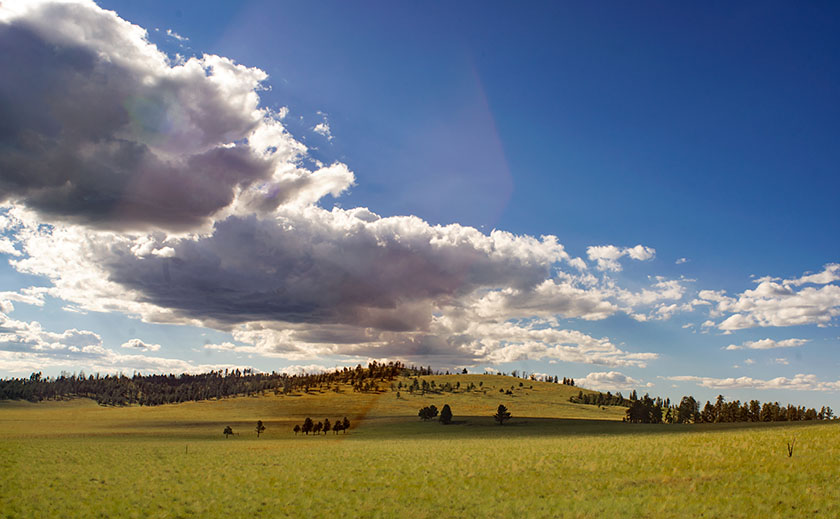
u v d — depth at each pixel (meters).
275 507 31.94
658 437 72.50
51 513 31.11
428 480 39.00
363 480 40.00
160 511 31.44
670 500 27.94
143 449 74.44
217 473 45.94
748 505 26.12
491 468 43.34
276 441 101.06
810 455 37.69
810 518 23.84
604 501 28.78
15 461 53.44
